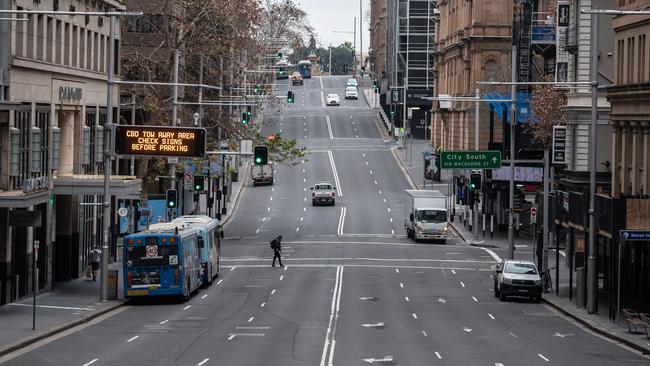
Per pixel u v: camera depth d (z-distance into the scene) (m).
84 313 64.25
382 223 135.12
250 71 135.88
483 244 117.06
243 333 57.41
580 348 54.47
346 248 111.31
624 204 63.84
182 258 71.62
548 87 120.81
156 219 112.75
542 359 49.75
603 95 100.38
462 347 53.31
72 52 83.44
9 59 66.19
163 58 123.19
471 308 72.62
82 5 85.44
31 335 53.97
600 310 71.62
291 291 79.88
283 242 115.88
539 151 125.06
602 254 91.50
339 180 175.62
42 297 72.06
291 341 54.38
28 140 70.44
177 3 110.94
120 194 74.75
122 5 99.38
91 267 83.44
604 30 100.12
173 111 96.00
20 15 69.56
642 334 59.31
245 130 119.00
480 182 117.88
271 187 170.25
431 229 117.88
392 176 179.75
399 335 57.66
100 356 48.28
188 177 111.19
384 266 97.88
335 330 59.22
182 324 61.28
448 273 94.19
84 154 85.00
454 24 186.00
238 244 113.69
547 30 129.38
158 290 71.06
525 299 79.62
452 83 186.75
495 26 164.25
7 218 65.62
